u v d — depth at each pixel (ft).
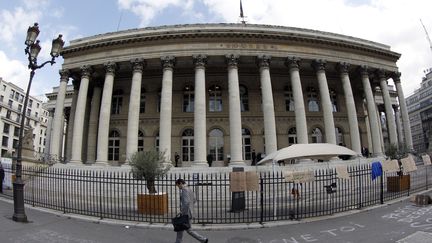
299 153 42.01
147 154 49.21
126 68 101.09
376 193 53.52
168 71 88.58
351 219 35.70
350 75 110.32
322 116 105.81
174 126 100.58
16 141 248.73
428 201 41.60
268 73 89.71
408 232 28.50
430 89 272.31
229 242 28.30
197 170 75.77
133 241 28.53
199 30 89.10
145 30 93.09
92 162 100.07
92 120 102.47
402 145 86.02
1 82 234.17
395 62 109.50
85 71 94.73
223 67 101.71
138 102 88.17
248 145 100.73
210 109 102.06
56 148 91.71
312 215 38.42
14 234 28.89
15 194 34.58
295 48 93.50
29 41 39.01
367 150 104.01
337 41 96.99
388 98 104.47
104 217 38.81
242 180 35.63
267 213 41.50
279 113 103.65
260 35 90.58
